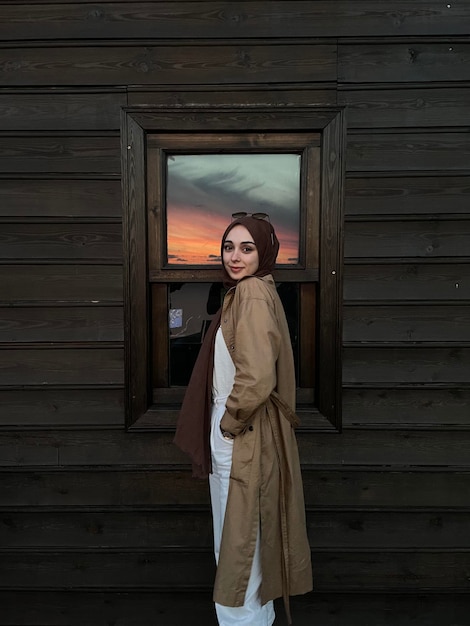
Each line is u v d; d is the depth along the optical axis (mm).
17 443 2201
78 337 2176
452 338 2160
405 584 2205
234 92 2107
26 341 2180
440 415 2172
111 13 2102
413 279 2148
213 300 2229
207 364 1744
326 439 2178
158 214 2158
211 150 2141
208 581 2205
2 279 2172
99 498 2203
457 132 2123
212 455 1713
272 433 1675
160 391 2229
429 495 2186
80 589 2221
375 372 2166
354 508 2184
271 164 2182
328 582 2207
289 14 2090
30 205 2156
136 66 2113
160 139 2141
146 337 2162
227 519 1594
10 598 2240
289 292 2221
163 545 2207
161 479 2191
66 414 2189
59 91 2131
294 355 2225
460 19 2092
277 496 1651
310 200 2150
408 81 2107
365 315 2156
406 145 2123
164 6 2094
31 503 2211
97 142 2137
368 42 2096
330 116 2098
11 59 2129
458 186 2131
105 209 2148
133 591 2217
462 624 2219
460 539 2195
